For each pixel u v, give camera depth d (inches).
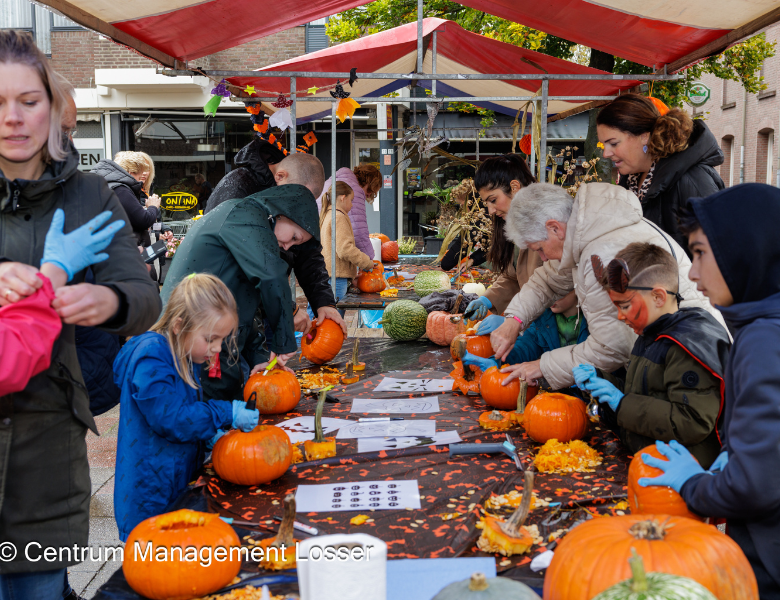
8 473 57.5
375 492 70.0
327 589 37.4
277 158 157.1
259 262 99.0
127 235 64.1
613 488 69.4
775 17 137.3
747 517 52.8
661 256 74.7
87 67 472.7
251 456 71.6
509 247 145.3
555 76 169.0
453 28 208.2
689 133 110.4
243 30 160.6
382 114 467.2
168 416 73.5
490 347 127.8
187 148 498.0
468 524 61.3
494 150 560.7
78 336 102.7
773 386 49.4
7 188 56.9
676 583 36.8
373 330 269.0
